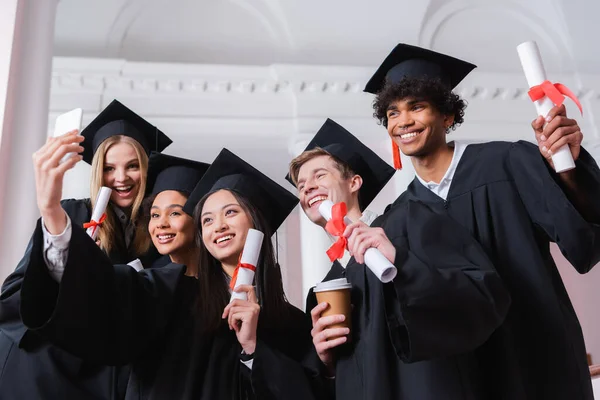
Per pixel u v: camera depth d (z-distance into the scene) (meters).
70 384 2.51
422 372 2.16
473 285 2.05
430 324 2.01
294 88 7.91
